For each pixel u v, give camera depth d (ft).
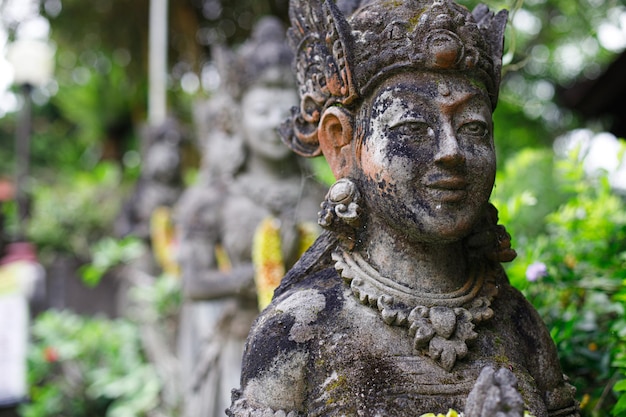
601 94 15.66
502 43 5.45
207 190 12.34
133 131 35.73
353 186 5.33
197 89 25.18
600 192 8.82
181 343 15.78
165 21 19.27
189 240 12.09
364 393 4.87
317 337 5.10
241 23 24.79
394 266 5.30
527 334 5.49
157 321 17.62
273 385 5.07
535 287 7.89
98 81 34.06
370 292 5.16
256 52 12.05
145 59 28.04
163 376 16.20
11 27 27.53
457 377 4.94
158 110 20.29
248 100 12.05
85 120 35.53
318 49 5.51
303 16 5.77
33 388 16.85
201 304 13.78
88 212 27.84
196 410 12.26
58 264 25.70
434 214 5.00
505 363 5.11
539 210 14.75
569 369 7.25
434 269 5.30
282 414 5.00
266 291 10.58
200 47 25.31
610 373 6.94
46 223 26.94
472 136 5.13
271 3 22.58
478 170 5.08
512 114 22.44
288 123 6.12
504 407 4.20
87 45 28.71
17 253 21.68
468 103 5.11
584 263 8.44
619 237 8.33
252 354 5.20
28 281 19.69
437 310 5.04
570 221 8.73
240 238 11.76
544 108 22.88
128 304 20.08
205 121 14.69
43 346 16.98
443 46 4.99
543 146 22.18
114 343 17.15
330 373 4.99
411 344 5.03
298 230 11.46
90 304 25.25
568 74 22.49
